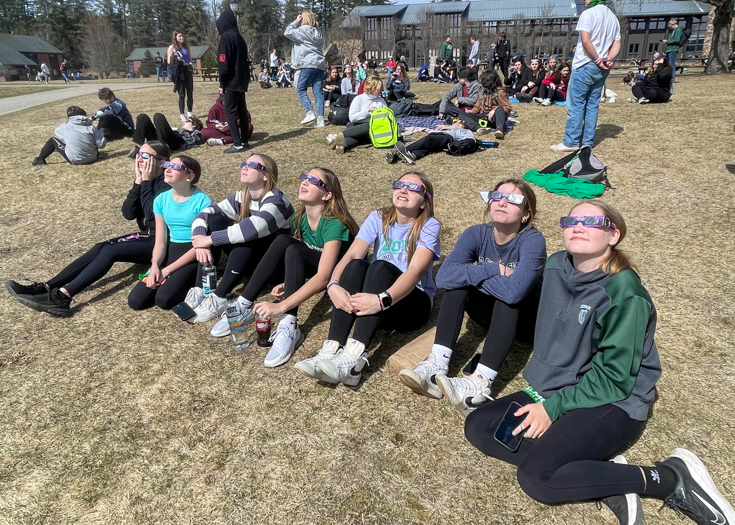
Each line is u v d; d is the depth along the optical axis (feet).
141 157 13.48
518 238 8.94
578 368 7.47
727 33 56.29
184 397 9.34
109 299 13.10
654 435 8.02
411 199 9.69
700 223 15.15
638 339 6.69
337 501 7.12
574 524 6.66
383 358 10.23
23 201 20.54
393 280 9.50
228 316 10.49
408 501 7.07
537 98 35.19
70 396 9.53
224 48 22.98
